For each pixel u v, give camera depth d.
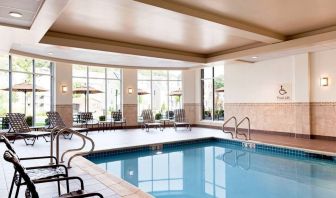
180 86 13.38
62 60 8.55
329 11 4.71
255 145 7.61
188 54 8.27
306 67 8.08
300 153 6.55
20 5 3.71
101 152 6.66
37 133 7.61
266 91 9.35
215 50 8.03
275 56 8.49
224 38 6.55
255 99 9.75
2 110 9.09
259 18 5.06
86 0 4.11
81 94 11.77
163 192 4.45
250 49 7.27
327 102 7.75
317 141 7.54
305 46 6.08
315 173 5.32
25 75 9.78
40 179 2.53
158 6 4.07
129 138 8.67
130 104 12.35
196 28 5.67
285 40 6.31
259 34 5.69
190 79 12.95
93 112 12.08
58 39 5.93
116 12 4.68
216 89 12.05
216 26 5.10
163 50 7.68
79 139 8.45
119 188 3.82
